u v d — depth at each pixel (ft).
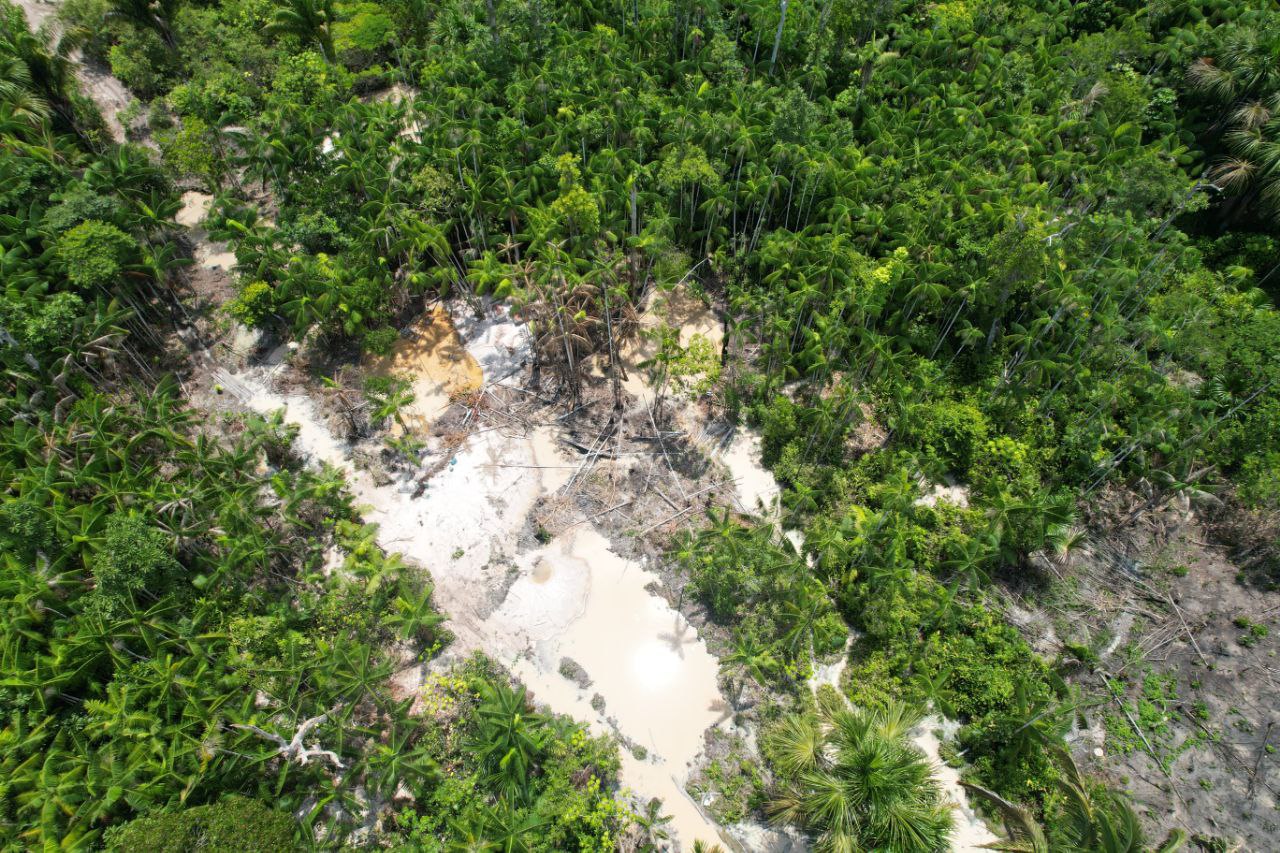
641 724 108.17
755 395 138.92
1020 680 103.55
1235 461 127.95
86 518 111.65
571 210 136.77
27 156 151.23
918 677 106.32
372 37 196.34
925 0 189.26
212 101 166.40
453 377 146.30
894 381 133.69
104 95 188.34
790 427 130.31
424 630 115.24
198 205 175.63
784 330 133.08
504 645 115.03
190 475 119.44
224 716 99.45
